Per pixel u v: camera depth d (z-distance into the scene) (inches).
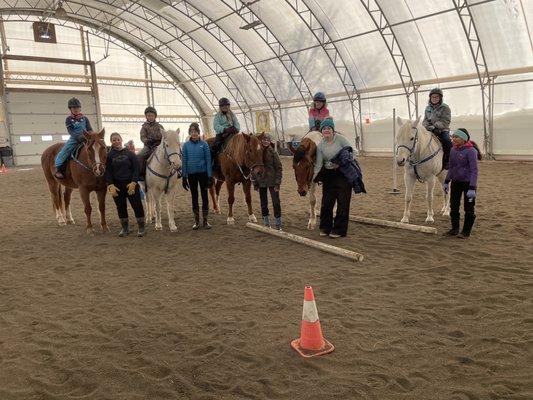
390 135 939.3
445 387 115.0
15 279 223.6
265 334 151.2
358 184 275.7
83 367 133.4
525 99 701.3
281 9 888.3
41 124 1273.4
